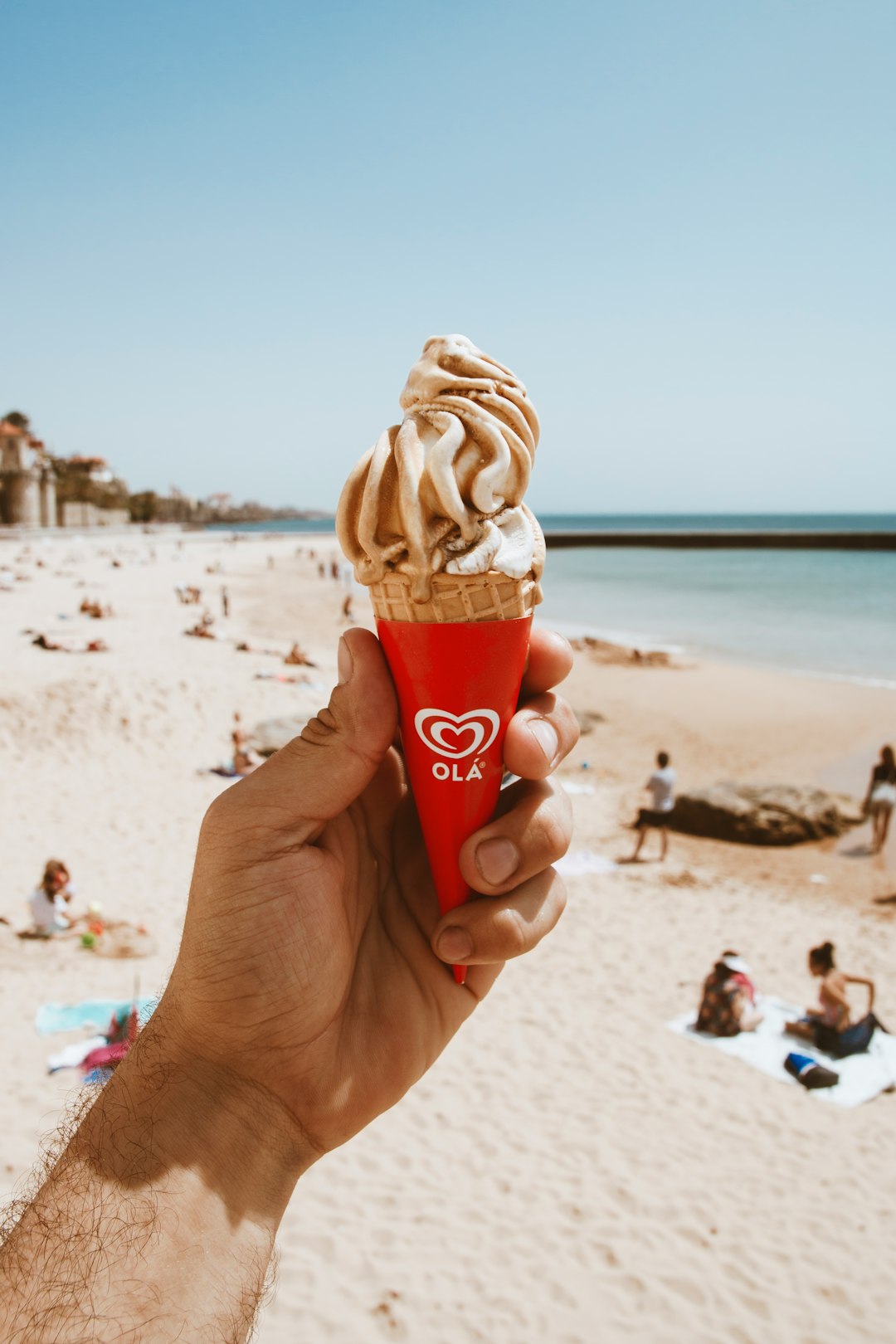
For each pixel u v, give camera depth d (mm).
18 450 84375
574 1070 6477
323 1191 5109
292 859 1680
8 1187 4535
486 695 1841
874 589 47219
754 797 12555
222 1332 1305
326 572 56156
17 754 13039
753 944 8914
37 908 7777
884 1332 4391
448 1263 4641
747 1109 6160
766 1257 4832
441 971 1998
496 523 1854
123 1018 6051
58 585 38219
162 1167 1385
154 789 12414
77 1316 1201
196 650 21656
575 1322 4344
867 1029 6898
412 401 1896
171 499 151875
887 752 12180
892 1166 5633
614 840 12180
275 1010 1603
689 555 79875
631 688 21688
